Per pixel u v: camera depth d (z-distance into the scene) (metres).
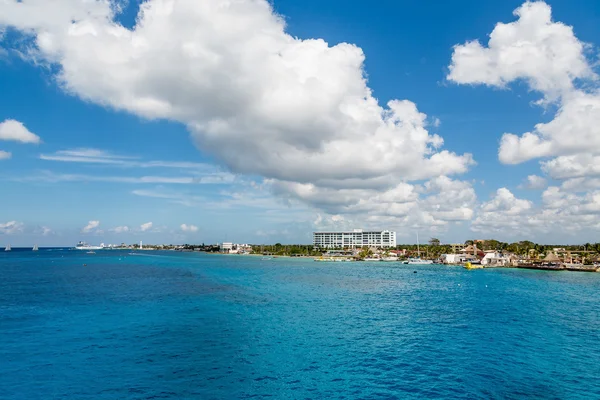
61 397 32.78
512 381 37.06
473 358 43.97
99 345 47.09
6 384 35.34
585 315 69.88
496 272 186.50
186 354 43.88
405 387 35.47
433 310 74.50
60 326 56.91
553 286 121.38
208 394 33.41
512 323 62.41
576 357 44.50
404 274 170.25
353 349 46.88
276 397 33.00
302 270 193.50
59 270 176.12
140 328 55.88
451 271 193.25
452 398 33.22
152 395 33.12
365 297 92.12
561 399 33.22
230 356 43.47
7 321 60.28
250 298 86.81
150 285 112.00
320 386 35.50
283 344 48.56
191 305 75.94
